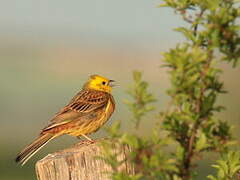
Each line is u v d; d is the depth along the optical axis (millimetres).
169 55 7680
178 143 8281
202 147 7992
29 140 43969
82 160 10812
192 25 8086
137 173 8055
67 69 80812
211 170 27594
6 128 49000
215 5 7828
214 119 8070
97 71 77062
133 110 7590
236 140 8367
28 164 34031
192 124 8094
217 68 7777
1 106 59062
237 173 9273
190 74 7750
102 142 7895
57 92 65875
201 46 8195
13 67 82750
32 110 57500
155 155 7508
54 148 39344
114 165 7832
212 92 8039
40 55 96375
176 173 8094
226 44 7891
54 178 10789
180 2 8125
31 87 68938
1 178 30641
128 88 7633
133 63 80688
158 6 8188
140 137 7766
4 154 37594
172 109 7957
